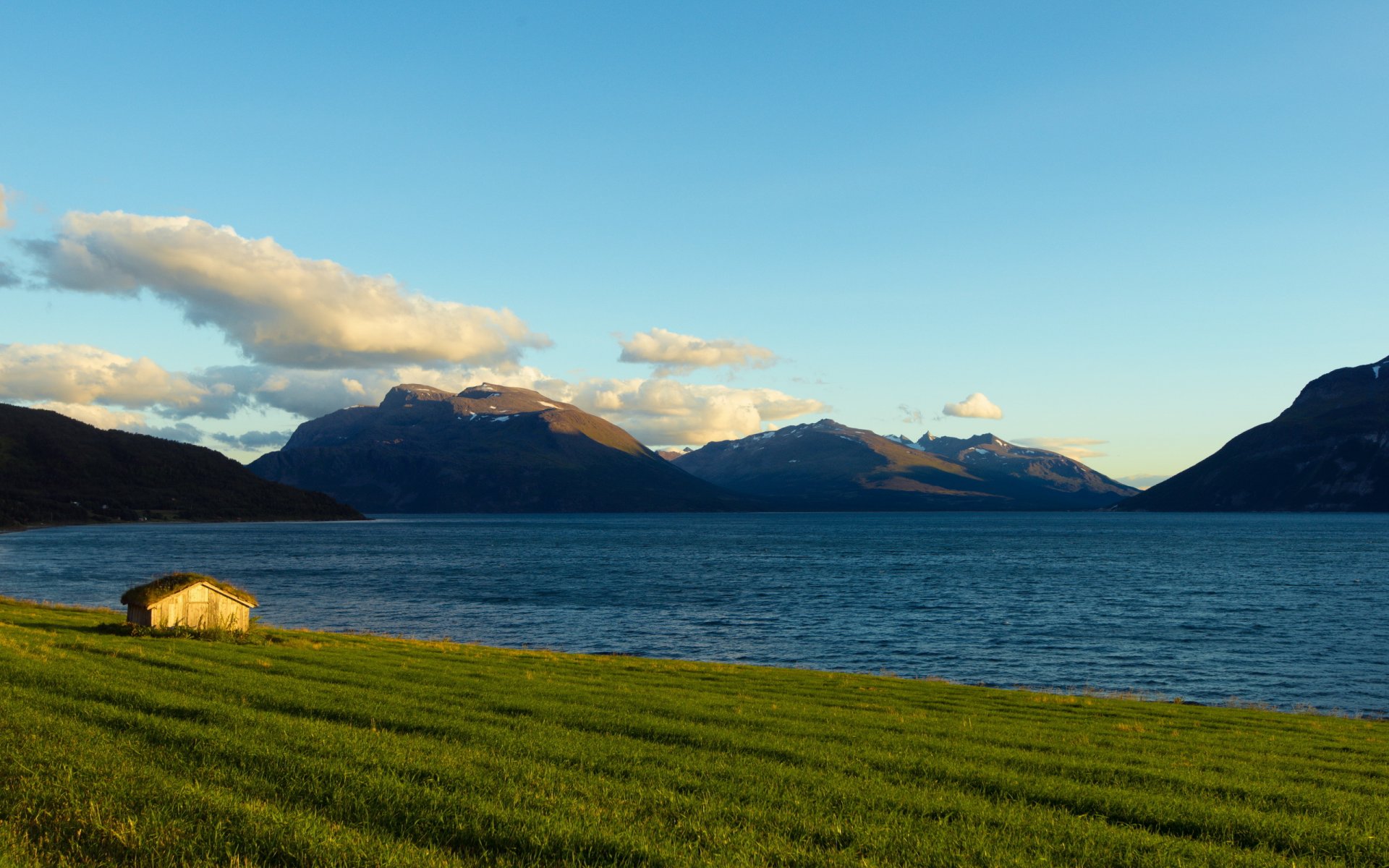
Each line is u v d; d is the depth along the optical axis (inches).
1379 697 1854.1
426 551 7293.3
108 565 5374.0
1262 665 2224.4
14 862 395.2
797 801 568.4
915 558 6658.5
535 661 1604.3
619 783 591.8
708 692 1275.8
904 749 810.8
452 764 606.9
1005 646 2517.2
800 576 4960.6
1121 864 476.1
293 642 1700.3
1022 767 759.7
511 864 419.8
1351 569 5393.7
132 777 528.1
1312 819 599.5
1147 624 3002.0
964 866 453.1
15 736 623.8
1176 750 927.0
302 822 450.3
